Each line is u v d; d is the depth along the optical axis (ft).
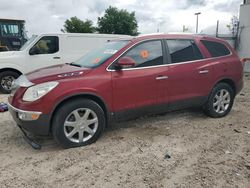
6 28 53.11
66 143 14.70
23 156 14.16
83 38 34.35
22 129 16.06
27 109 13.88
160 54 17.31
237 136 16.80
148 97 16.75
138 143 15.67
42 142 15.84
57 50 32.91
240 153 14.44
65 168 12.92
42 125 14.06
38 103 13.85
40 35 32.04
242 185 11.50
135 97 16.33
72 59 33.88
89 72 15.19
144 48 16.87
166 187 11.39
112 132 17.37
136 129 17.93
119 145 15.40
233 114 21.43
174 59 17.75
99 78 15.20
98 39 35.29
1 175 12.36
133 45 16.55
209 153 14.43
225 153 14.42
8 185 11.60
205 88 18.99
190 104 18.69
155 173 12.45
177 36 18.35
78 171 12.66
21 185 11.60
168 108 17.80
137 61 16.51
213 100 19.71
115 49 16.71
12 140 16.24
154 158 13.88
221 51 20.07
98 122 15.39
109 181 11.85
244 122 19.47
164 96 17.31
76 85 14.53
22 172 12.62
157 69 16.94
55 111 14.39
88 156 14.06
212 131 17.61
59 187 11.46
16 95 14.64
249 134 17.13
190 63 18.24
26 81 14.75
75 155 14.15
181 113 21.29
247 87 33.99
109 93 15.47
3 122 19.45
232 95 20.76
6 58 30.53
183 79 17.85
